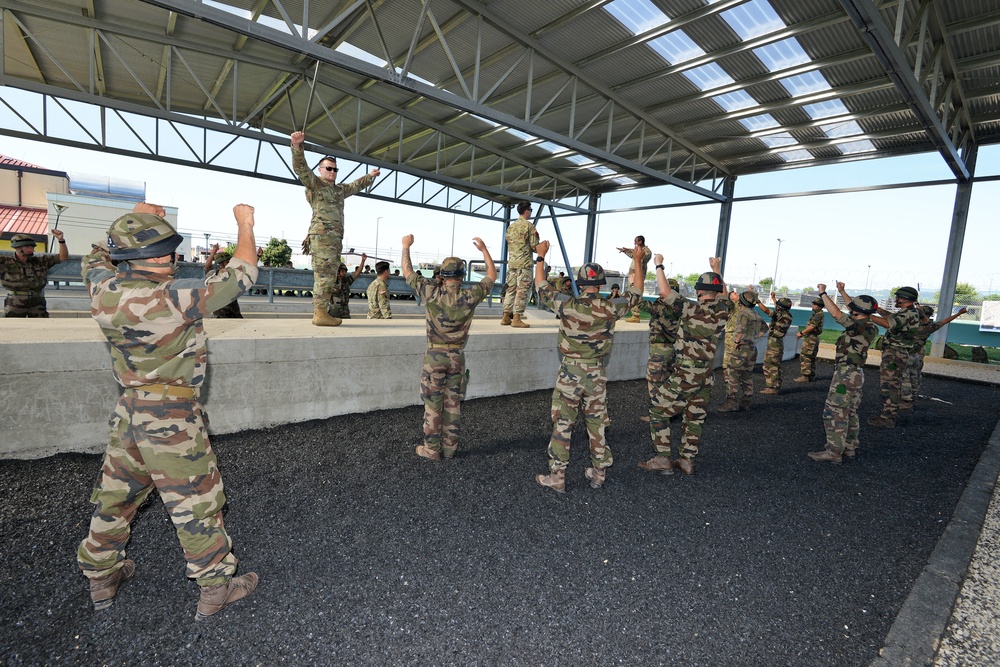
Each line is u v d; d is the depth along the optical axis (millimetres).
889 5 7684
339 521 3287
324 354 5281
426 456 4477
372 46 10688
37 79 11883
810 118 12023
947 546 3379
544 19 9211
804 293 23672
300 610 2404
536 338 7582
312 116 14922
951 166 11461
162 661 2045
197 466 2139
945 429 6895
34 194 32781
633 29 9242
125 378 2037
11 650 2041
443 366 4305
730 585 2834
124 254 1943
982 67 9305
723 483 4379
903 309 6555
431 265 23656
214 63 11555
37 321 4848
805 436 6113
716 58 9688
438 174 15188
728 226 16328
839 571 3049
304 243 5887
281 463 4172
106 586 2311
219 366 4625
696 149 14602
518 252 8188
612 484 4195
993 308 16594
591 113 13508
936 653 2334
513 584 2713
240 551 2873
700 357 4312
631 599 2645
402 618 2391
